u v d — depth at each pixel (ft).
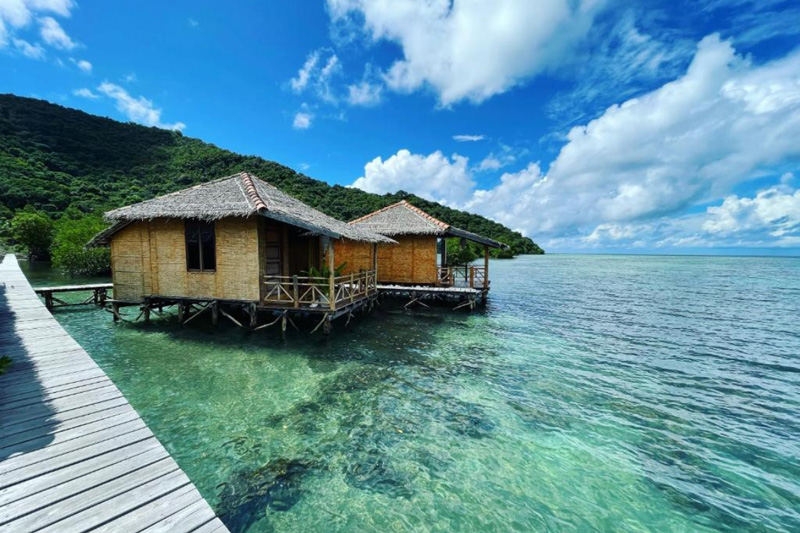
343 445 18.58
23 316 31.89
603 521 14.07
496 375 29.14
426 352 34.68
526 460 17.81
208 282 39.40
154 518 9.18
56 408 15.01
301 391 24.91
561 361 33.04
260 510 14.05
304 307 38.24
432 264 62.39
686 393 26.30
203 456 17.30
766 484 16.49
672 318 52.90
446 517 13.99
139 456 11.87
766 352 36.40
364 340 38.11
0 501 9.39
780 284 101.35
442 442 19.16
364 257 65.05
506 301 68.08
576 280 110.63
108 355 31.86
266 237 42.50
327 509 14.19
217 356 31.86
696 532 13.67
